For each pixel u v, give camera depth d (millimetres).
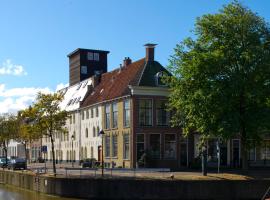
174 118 46094
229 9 40375
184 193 37281
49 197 39969
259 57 39281
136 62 58781
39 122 47562
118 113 55750
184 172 45469
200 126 39938
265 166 57031
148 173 43750
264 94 38719
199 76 39156
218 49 39469
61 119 48094
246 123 39344
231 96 38719
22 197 40281
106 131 58688
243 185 37688
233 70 39719
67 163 73062
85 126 66688
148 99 53188
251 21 40125
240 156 54906
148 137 52656
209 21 40250
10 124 72500
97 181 38562
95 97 64750
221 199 37375
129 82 54469
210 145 54094
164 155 53000
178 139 53688
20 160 60219
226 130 38281
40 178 43844
